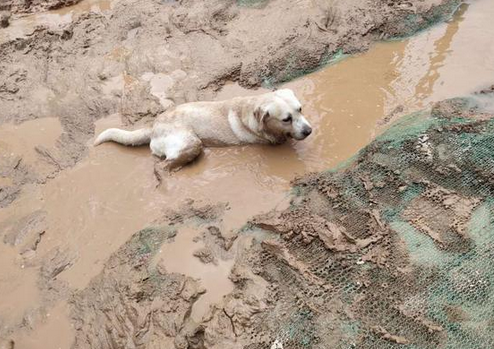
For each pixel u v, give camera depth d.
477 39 3.10
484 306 1.82
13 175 2.74
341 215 2.21
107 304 2.06
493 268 1.93
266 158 2.55
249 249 2.13
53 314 2.08
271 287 1.97
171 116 2.61
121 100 3.07
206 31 3.44
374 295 1.90
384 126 2.62
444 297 1.86
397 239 2.07
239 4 3.62
